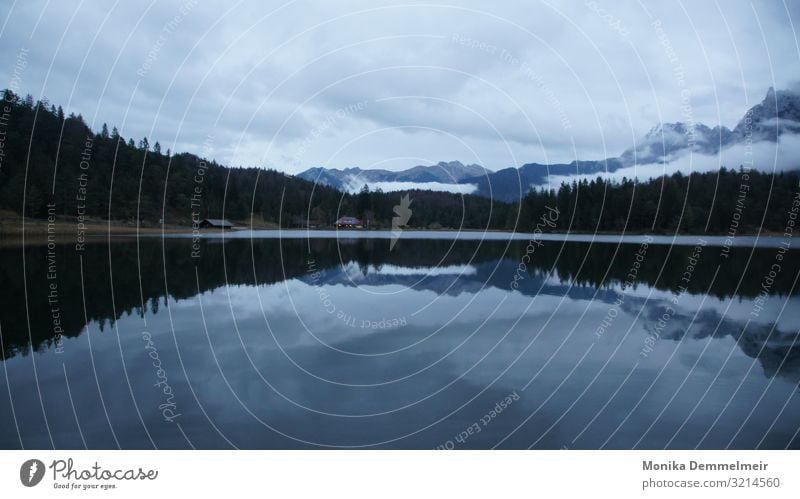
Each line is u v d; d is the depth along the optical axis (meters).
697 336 11.19
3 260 23.78
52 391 7.86
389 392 7.98
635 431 6.71
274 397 7.75
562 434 6.58
